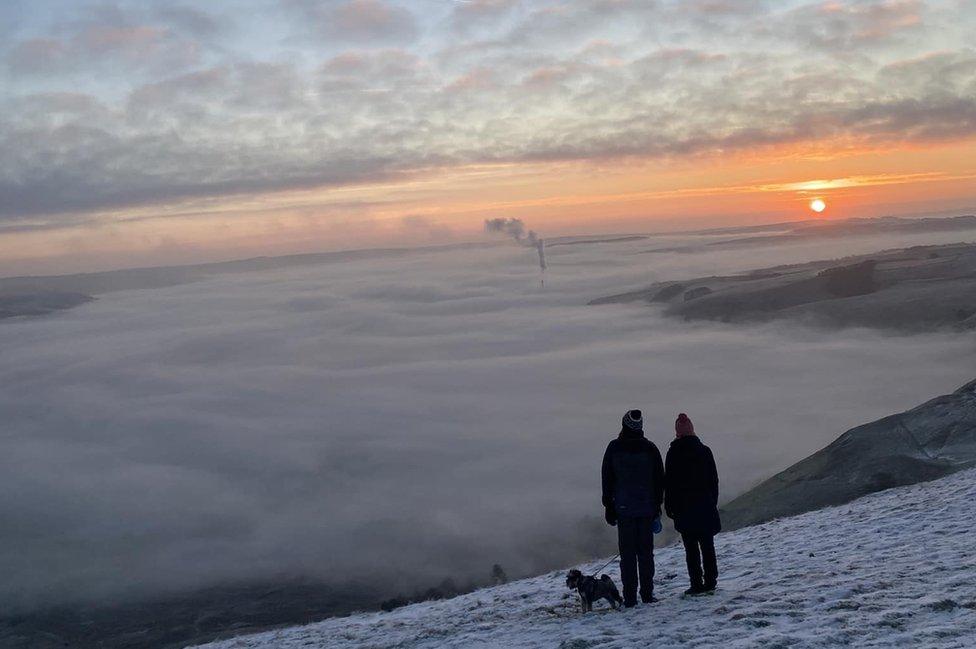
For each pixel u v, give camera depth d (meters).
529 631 9.28
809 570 10.47
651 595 9.62
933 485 17.38
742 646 6.91
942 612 7.41
